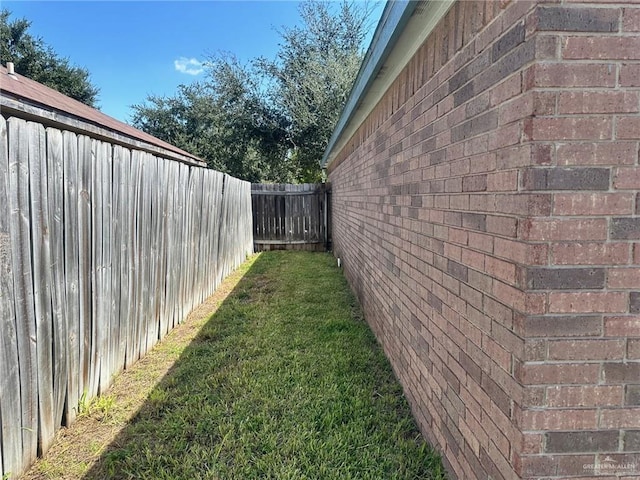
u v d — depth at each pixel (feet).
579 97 3.79
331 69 49.01
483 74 4.85
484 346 4.96
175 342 12.73
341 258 24.90
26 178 6.57
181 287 14.80
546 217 3.87
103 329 9.28
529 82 3.84
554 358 3.98
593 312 3.94
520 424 4.08
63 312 7.66
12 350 6.24
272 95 52.47
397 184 9.67
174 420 8.02
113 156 9.78
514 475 4.20
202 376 10.08
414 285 8.25
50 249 7.23
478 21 4.98
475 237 5.17
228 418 8.08
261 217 34.60
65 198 7.71
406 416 8.25
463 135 5.50
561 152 3.83
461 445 5.73
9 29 52.70
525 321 3.97
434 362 6.96
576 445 4.04
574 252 3.89
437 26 6.56
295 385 9.42
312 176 58.39
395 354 9.97
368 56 9.32
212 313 15.87
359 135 16.61
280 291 19.29
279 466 6.61
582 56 3.76
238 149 55.06
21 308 6.46
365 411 8.28
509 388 4.30
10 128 6.19
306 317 14.98
